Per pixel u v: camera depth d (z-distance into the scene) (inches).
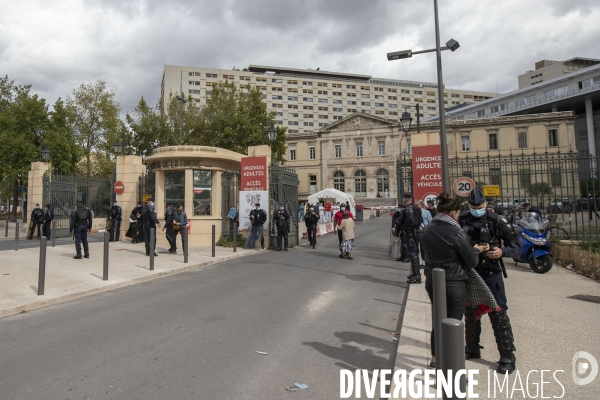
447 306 144.9
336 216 511.2
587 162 527.5
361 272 399.2
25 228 978.7
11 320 235.5
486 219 162.9
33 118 1129.4
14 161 1098.7
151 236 391.5
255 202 595.5
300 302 276.7
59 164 1151.6
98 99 1258.6
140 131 1302.9
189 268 418.3
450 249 145.0
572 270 384.5
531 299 264.8
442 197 154.9
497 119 2073.1
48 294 284.5
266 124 1273.4
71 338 201.8
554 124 2000.5
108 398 137.9
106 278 339.0
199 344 192.5
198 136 1346.0
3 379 153.3
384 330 216.5
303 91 3961.6
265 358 175.5
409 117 576.4
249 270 414.0
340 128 2432.3
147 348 187.0
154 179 673.6
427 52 474.6
